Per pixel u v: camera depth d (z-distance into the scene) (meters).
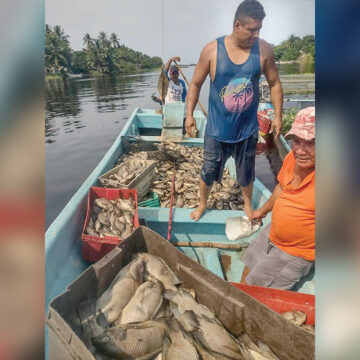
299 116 2.02
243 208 3.88
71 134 10.31
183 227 3.39
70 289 1.82
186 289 2.20
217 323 1.97
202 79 2.87
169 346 1.77
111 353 1.70
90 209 3.07
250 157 3.09
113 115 13.30
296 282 2.37
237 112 2.84
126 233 2.89
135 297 2.01
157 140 5.68
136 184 3.71
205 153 3.12
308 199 2.10
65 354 1.60
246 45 2.62
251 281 2.44
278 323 1.83
